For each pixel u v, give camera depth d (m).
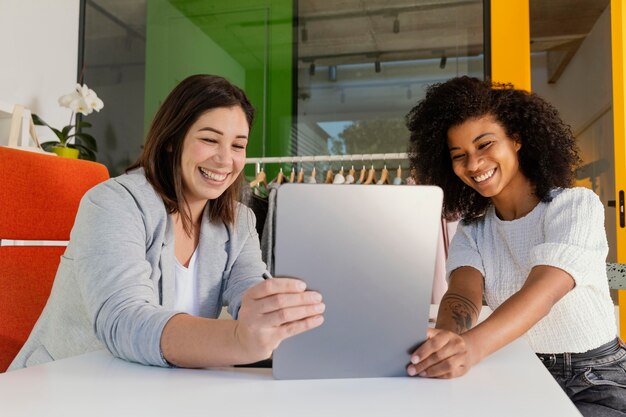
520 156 1.27
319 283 0.67
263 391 0.62
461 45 3.24
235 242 1.25
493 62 3.11
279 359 0.68
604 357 1.14
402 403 0.58
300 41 3.46
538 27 3.11
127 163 3.68
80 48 3.78
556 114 1.27
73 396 0.58
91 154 3.35
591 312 1.12
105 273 0.85
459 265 1.31
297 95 3.44
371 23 3.37
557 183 1.25
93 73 3.75
